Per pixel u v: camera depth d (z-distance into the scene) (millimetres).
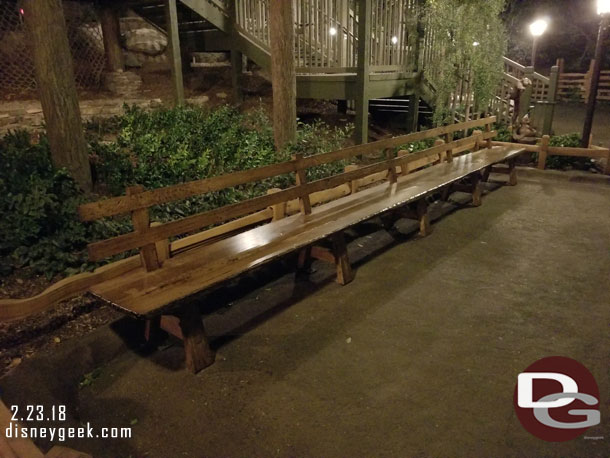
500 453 2238
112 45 9312
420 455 2234
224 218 3279
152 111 7930
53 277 3572
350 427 2416
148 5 9242
